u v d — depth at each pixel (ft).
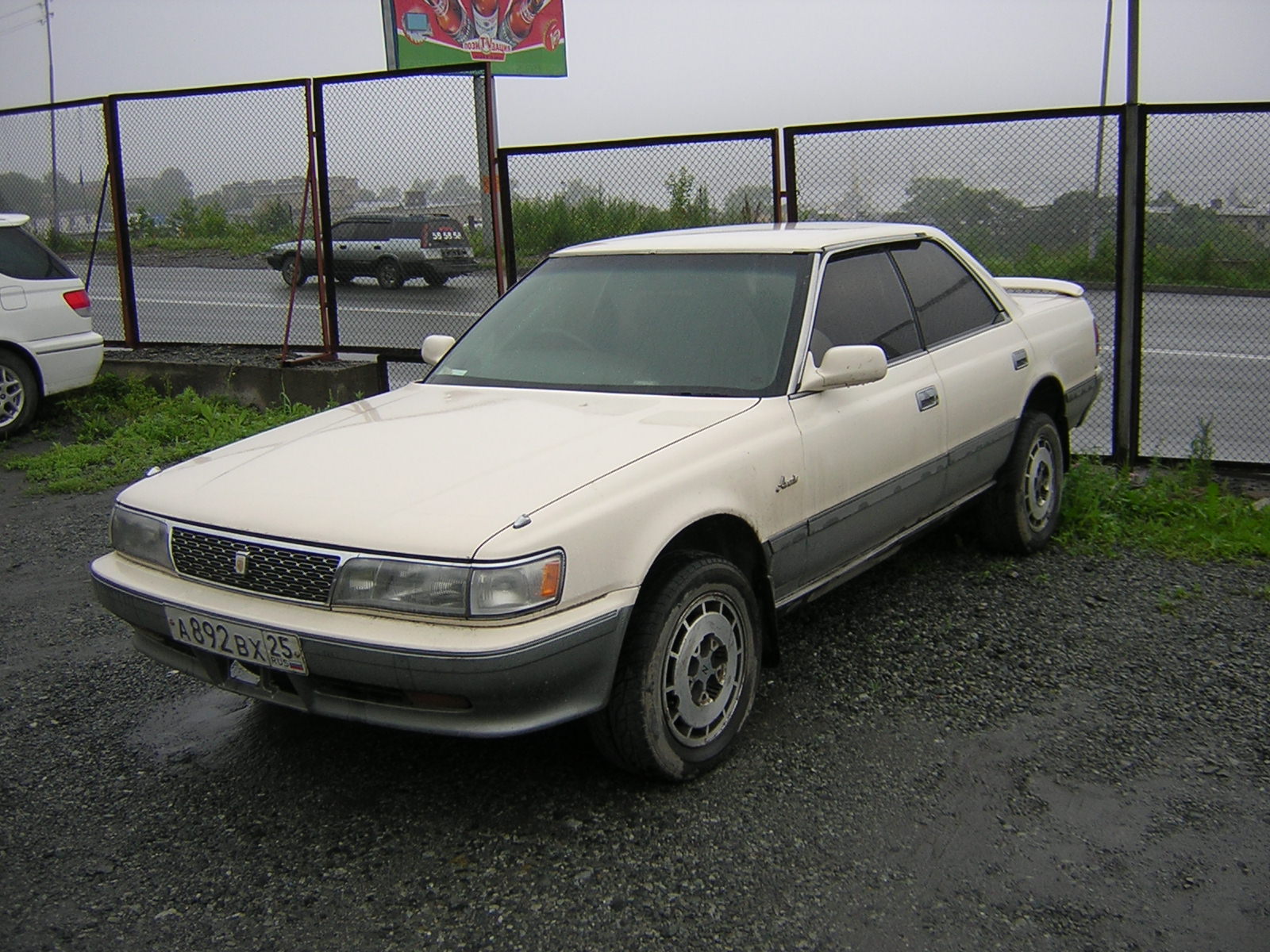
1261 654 15.01
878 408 14.61
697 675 11.95
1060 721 13.25
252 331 42.50
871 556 15.31
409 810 11.71
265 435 13.91
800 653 15.35
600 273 15.90
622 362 14.40
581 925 9.75
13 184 36.91
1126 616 16.42
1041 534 19.16
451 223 30.09
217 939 9.72
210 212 33.91
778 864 10.56
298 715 14.02
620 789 11.98
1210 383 33.06
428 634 10.16
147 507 12.10
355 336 32.37
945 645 15.49
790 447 13.12
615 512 11.00
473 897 10.20
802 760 12.47
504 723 10.48
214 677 11.78
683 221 27.43
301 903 10.20
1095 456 24.13
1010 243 25.31
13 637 16.80
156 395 32.91
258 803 11.95
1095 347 20.84
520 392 14.32
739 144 26.61
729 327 14.29
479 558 10.09
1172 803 11.45
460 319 30.48
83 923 9.98
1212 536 19.36
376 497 11.13
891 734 13.02
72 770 12.75
